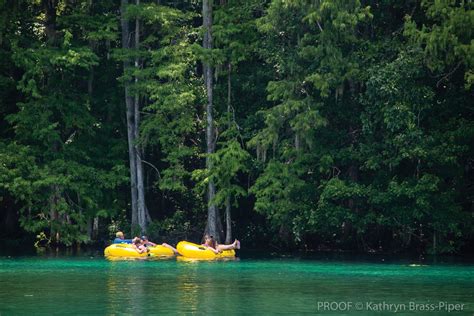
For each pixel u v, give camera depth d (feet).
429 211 189.78
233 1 218.59
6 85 213.87
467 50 178.09
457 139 190.49
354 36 192.75
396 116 183.42
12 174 200.85
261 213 202.90
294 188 197.88
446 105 196.13
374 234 208.95
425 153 183.93
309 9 191.01
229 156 207.41
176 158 212.23
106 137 226.58
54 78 216.95
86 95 219.82
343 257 186.50
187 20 226.58
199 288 116.06
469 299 105.09
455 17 179.83
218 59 211.41
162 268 151.02
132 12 212.84
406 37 198.59
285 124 208.03
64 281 124.88
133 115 220.02
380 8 203.72
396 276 137.08
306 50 191.72
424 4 191.01
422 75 186.39
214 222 210.79
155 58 213.66
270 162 200.85
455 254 200.13
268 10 196.54
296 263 165.99
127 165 231.30
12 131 220.43
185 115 212.43
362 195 191.72
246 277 133.49
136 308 95.35
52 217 206.90
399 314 92.58
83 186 209.67
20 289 113.80
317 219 192.75
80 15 215.92
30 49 206.90
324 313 92.84
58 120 222.28
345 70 195.11
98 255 186.50
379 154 193.06
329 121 204.13
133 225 214.69
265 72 212.43
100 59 221.46
